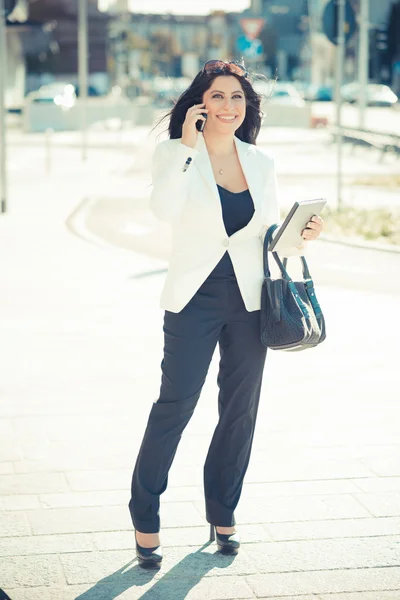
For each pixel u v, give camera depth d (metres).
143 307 11.05
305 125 52.53
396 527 5.40
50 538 5.27
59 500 5.77
